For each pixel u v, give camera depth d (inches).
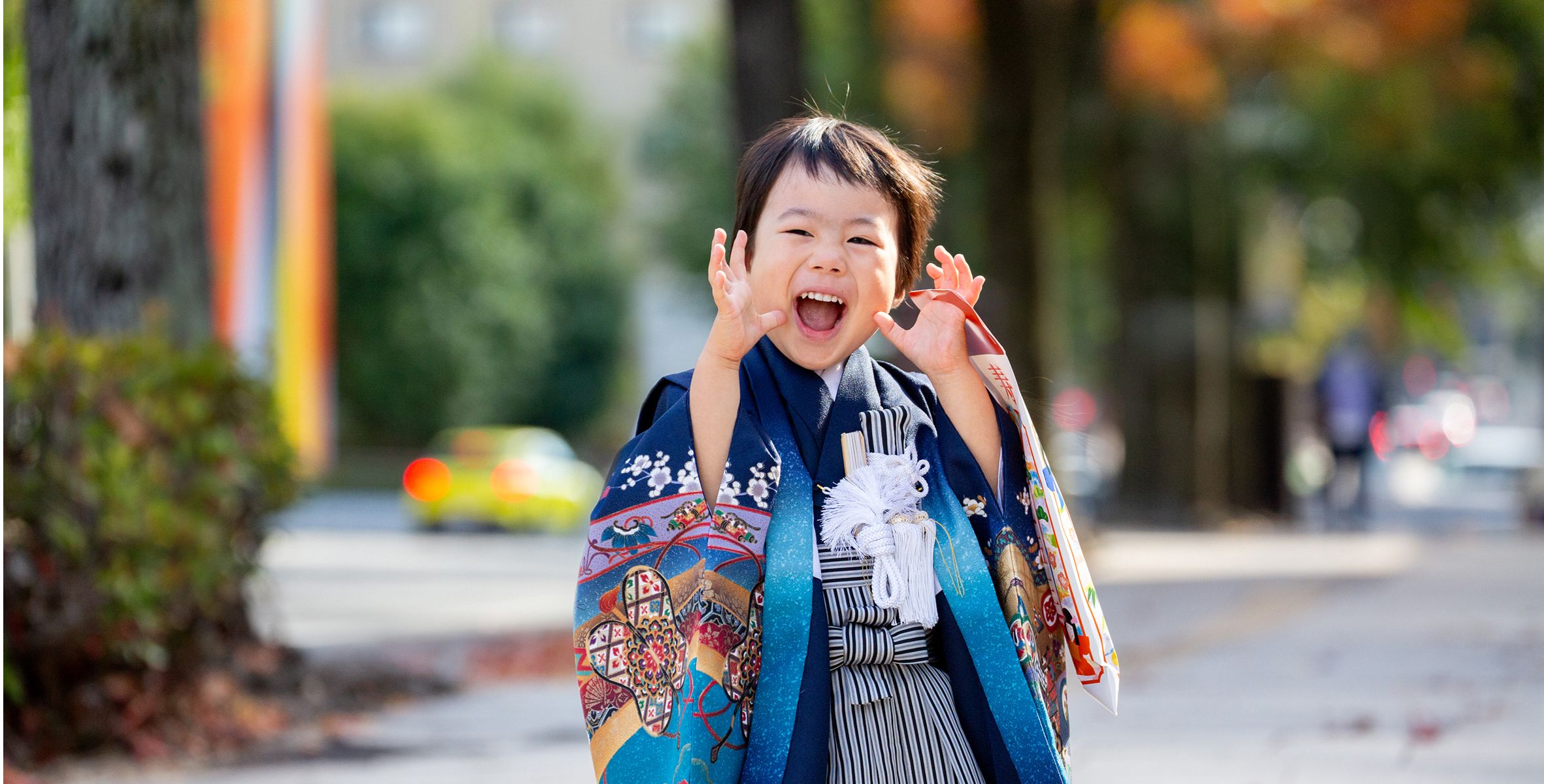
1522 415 3255.4
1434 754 368.5
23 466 378.6
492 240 2324.1
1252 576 840.3
